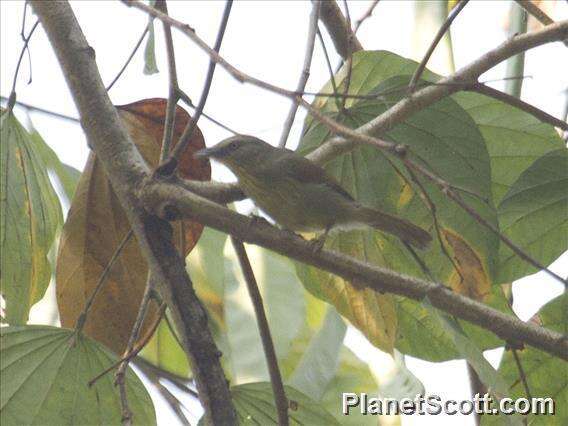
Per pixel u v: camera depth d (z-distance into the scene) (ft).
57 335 25.38
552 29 27.35
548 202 30.42
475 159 29.32
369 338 31.83
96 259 29.09
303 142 30.42
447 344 33.27
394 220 30.01
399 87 28.40
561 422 29.86
